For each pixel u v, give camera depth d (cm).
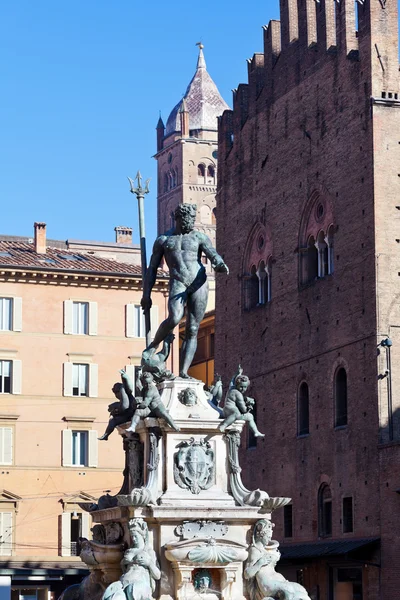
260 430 9694
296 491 9056
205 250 2944
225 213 10656
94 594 2872
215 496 2781
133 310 10338
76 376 10144
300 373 9150
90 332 10206
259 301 10025
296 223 9400
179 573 2684
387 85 8456
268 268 9862
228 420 2800
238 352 10188
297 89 9512
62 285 10225
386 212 8288
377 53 8469
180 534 2723
